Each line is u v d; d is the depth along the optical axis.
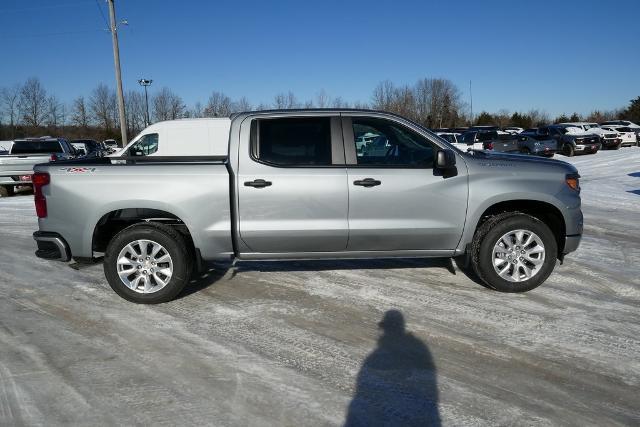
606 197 11.97
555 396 3.24
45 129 53.56
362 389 3.34
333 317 4.56
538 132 29.09
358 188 4.82
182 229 5.07
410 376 3.50
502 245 5.02
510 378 3.46
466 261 5.12
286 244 4.90
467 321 4.42
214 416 3.05
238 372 3.58
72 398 3.26
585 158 24.73
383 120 4.98
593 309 4.66
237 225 4.82
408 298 5.00
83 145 28.19
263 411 3.10
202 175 4.77
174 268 4.89
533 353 3.81
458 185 4.91
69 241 4.88
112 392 3.33
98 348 3.98
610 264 6.13
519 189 4.93
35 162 14.72
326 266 6.12
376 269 5.96
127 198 4.76
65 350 3.95
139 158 5.81
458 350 3.88
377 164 4.90
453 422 2.97
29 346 4.03
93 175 4.79
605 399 3.20
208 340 4.11
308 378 3.49
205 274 5.89
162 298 4.93
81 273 6.12
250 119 4.91
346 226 4.85
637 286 5.31
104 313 4.75
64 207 4.81
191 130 12.18
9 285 5.64
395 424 2.96
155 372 3.59
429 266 6.06
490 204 4.94
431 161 4.96
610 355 3.77
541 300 4.91
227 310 4.77
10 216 10.84
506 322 4.39
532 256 5.05
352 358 3.78
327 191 4.80
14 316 4.69
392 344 4.00
